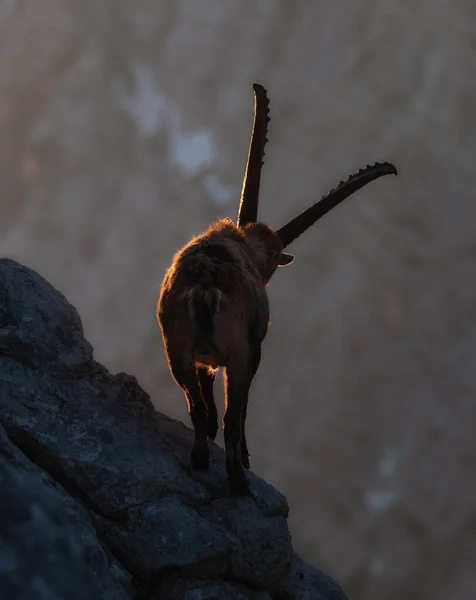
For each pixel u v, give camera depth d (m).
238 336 20.25
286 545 20.31
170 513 19.22
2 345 20.70
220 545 19.20
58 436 19.67
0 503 13.09
